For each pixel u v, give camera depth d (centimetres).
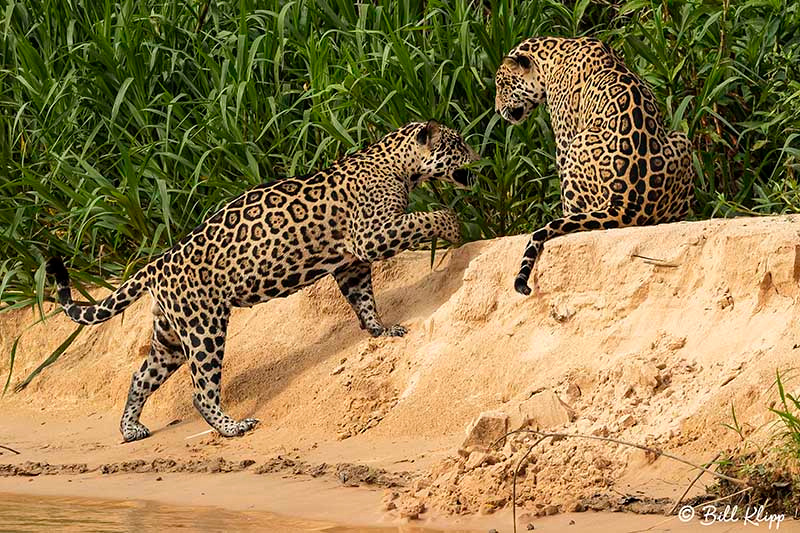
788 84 1345
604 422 1030
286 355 1328
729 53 1390
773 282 1054
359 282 1306
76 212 1405
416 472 1047
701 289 1105
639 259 1135
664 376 1052
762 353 1012
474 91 1429
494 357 1184
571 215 1206
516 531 871
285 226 1264
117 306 1289
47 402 1430
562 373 1121
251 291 1270
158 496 1063
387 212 1269
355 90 1394
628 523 861
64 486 1121
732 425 962
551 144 1378
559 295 1173
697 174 1330
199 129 1450
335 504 987
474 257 1299
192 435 1266
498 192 1356
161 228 1394
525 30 1448
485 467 980
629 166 1203
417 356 1242
